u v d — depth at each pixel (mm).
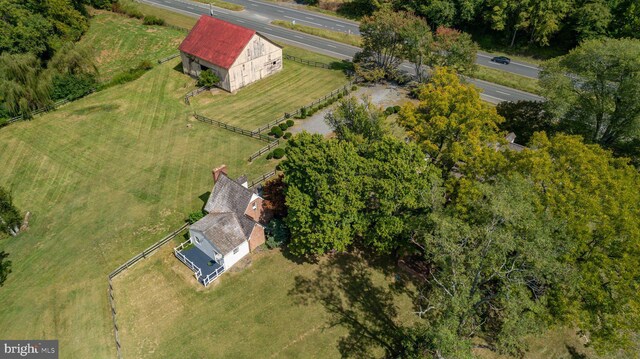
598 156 36531
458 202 37031
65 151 59844
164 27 94125
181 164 56375
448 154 43781
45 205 50781
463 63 66188
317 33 92938
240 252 43125
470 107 44031
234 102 70562
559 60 57156
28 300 39750
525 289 31094
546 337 38312
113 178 54344
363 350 36750
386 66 75375
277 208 44875
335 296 40719
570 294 31312
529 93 72438
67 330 37188
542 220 30469
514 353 36812
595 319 31703
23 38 71750
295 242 40469
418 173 39875
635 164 52875
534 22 82125
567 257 31078
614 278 31109
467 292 28141
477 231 30375
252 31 71562
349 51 86688
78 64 72875
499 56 84875
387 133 46344
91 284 41062
